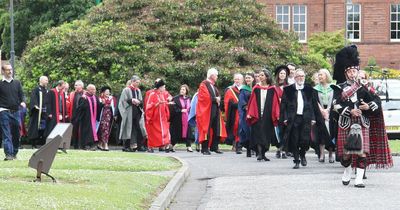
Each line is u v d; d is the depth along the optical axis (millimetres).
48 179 21281
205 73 48875
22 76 50250
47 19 98562
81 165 26562
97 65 48875
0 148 37781
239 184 23172
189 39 51625
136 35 49844
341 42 83688
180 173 24969
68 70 48812
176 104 41219
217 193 21250
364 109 21500
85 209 15836
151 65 48562
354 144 21281
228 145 43312
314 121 28031
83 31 49719
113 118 42375
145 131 39625
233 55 49750
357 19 94188
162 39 51344
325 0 93312
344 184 22328
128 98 39531
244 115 33656
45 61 49281
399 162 30656
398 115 48656
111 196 18156
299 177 24750
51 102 42188
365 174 24562
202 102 36312
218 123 36594
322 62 58219
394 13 93812
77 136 42062
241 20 53219
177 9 52969
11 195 16734
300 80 28109
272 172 26688
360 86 21734
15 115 28016
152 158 30781
